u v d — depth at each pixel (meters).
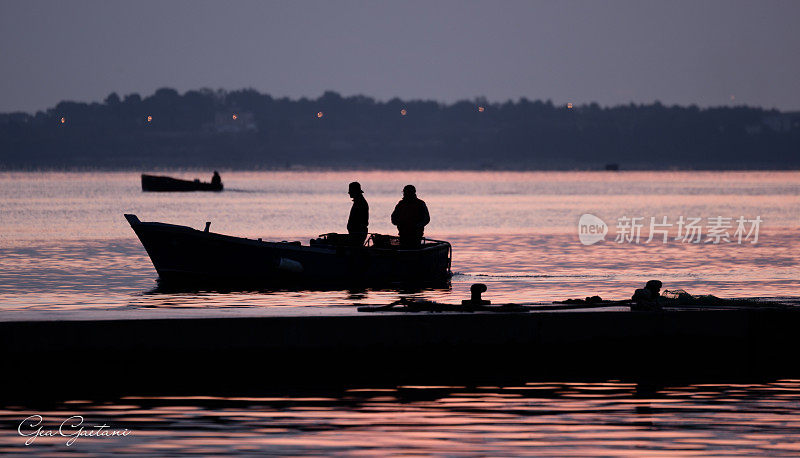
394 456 43.16
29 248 161.12
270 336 59.47
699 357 63.25
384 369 60.34
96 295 96.94
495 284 109.19
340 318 60.00
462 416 50.41
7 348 57.56
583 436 46.50
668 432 47.16
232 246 103.69
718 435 46.59
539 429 47.75
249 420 49.50
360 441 45.47
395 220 106.75
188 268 105.50
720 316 63.44
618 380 59.75
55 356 57.97
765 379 60.38
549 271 125.19
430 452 43.81
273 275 103.25
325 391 56.38
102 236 191.38
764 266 132.75
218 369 59.16
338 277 104.38
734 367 63.53
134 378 58.47
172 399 54.28
